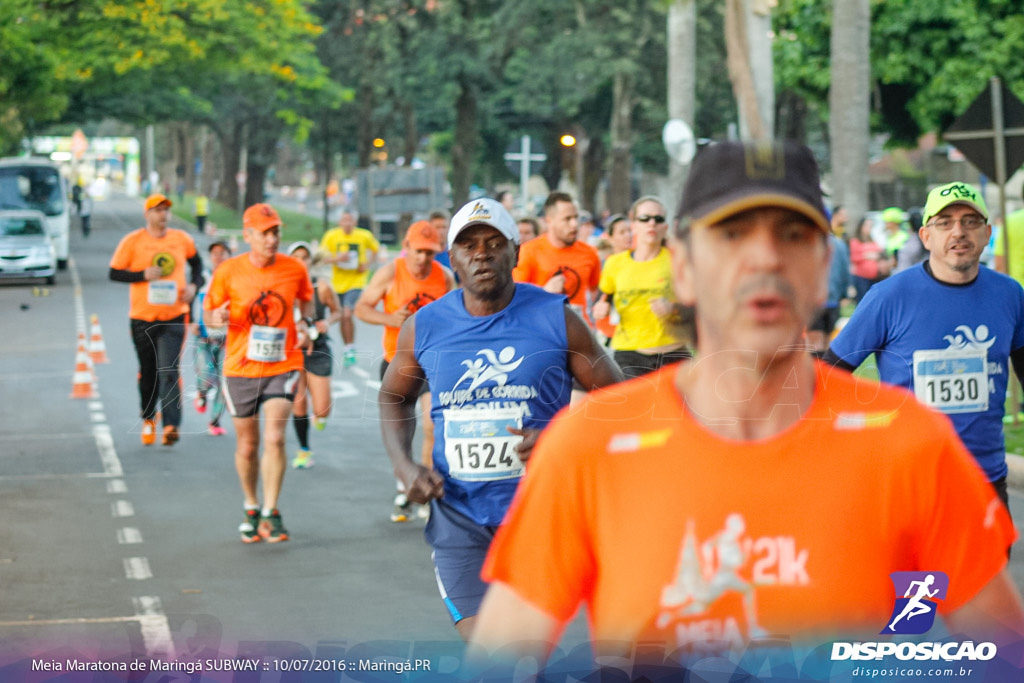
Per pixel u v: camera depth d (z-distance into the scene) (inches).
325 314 781.9
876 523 134.4
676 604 134.8
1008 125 755.4
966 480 137.2
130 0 2283.5
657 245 578.2
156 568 496.4
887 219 1368.1
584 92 3041.3
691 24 1401.3
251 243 535.8
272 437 538.9
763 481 132.8
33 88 2327.8
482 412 311.7
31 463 735.1
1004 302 350.3
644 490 134.5
